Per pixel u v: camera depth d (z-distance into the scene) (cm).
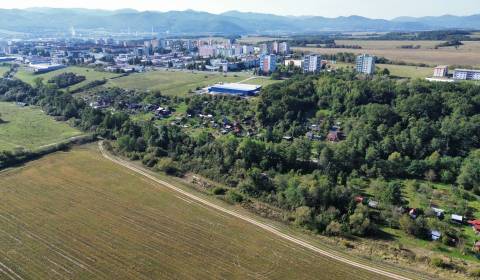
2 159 13300
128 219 9888
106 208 10431
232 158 13050
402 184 12356
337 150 13225
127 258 8275
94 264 8056
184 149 14325
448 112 16500
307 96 19600
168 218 9975
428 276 7844
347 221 9781
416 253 8694
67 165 13388
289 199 10681
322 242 9088
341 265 8181
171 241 8938
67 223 9638
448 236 9269
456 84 18700
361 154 13662
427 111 16312
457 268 8094
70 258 8250
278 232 9456
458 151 14500
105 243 8812
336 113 18112
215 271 7894
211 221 9888
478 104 16762
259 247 8788
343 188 10825
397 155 13175
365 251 8762
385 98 18300
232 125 17838
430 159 13038
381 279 7725
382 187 11331
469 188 11969
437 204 10975
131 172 12900
